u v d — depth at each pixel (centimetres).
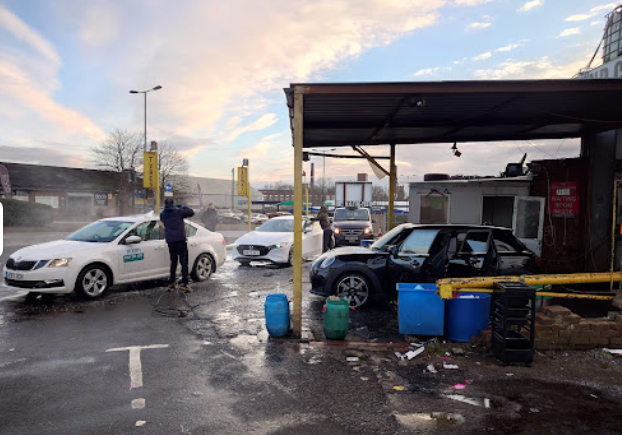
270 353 488
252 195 9356
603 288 651
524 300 451
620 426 326
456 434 314
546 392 386
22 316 634
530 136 889
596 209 877
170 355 479
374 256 697
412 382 409
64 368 438
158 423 329
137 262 809
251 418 338
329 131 803
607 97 571
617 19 863
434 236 657
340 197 2019
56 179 4359
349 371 436
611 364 451
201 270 942
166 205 812
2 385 396
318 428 323
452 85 518
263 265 1186
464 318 521
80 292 727
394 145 959
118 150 5309
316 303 748
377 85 517
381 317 650
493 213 1220
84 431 316
